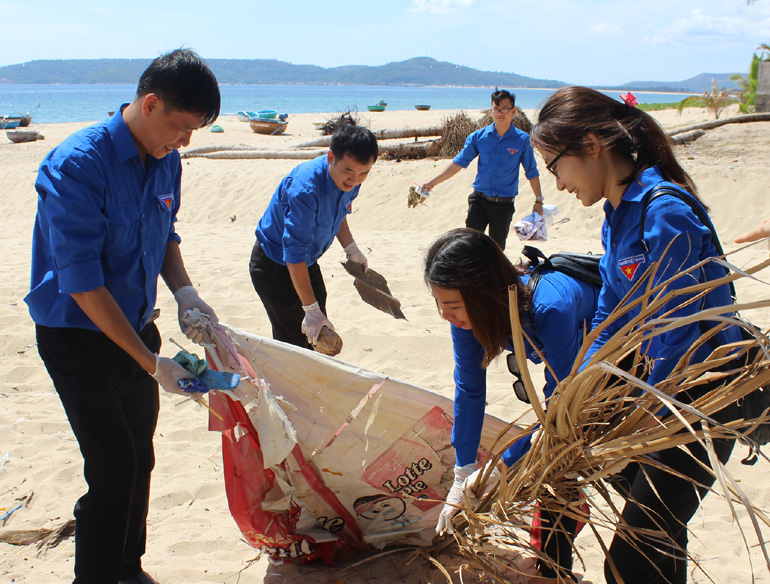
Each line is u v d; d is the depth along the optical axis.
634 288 1.66
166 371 2.08
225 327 2.43
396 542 2.55
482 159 6.00
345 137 3.23
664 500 1.89
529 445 2.28
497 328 1.90
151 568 2.52
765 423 1.88
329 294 5.95
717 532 2.73
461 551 2.19
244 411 2.33
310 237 3.41
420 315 5.31
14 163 17.92
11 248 8.28
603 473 1.84
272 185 12.32
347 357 4.65
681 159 10.91
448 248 1.87
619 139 1.89
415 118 32.88
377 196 11.42
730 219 8.97
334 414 2.45
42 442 3.50
